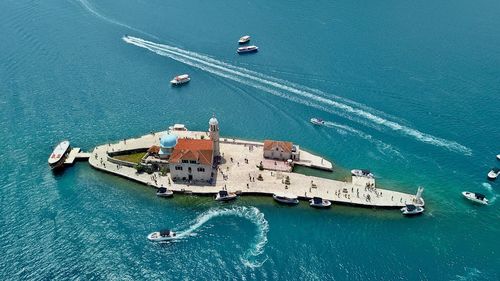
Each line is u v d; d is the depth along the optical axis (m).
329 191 134.38
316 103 179.88
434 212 128.12
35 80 195.00
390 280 106.12
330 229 122.00
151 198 132.50
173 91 191.50
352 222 124.62
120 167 143.38
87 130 163.25
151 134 159.25
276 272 108.00
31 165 144.50
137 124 167.88
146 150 150.62
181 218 125.12
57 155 143.62
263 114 175.12
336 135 162.00
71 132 161.75
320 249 114.94
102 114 173.38
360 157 151.12
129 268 108.75
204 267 109.31
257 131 165.25
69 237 117.25
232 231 120.56
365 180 139.00
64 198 131.25
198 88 193.88
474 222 124.56
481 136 159.62
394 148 155.00
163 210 128.00
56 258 110.94
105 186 136.88
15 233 118.00
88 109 176.12
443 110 174.00
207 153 137.00
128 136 160.25
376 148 155.12
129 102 182.38
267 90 189.75
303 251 114.19
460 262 111.50
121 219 124.00
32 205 128.25
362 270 108.81
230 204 131.00
